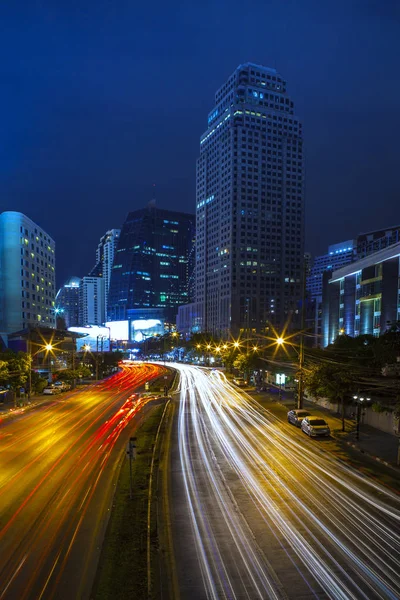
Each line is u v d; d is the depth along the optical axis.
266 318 164.50
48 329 73.06
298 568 11.16
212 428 30.62
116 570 10.91
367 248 143.25
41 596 9.92
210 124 188.50
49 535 13.19
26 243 83.50
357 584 10.41
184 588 10.24
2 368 39.19
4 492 17.16
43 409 41.22
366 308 78.25
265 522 14.09
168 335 183.38
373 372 31.77
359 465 20.92
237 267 163.12
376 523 14.02
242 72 171.25
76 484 18.14
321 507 15.42
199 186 192.12
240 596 9.92
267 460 21.81
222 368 114.00
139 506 15.35
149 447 24.64
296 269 172.00
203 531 13.43
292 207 173.00
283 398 47.81
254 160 167.62
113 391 58.31
